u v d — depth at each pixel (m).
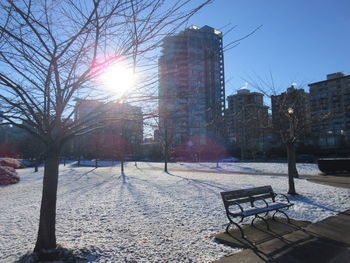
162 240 4.97
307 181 13.65
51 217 4.23
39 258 3.95
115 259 4.07
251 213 5.34
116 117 4.50
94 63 3.70
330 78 56.16
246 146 50.12
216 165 29.72
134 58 3.59
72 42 3.54
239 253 4.27
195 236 5.20
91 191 11.84
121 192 11.26
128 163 45.47
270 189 6.73
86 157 66.31
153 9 3.22
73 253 4.18
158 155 60.69
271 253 4.25
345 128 58.44
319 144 59.69
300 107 10.87
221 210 7.34
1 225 6.35
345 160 16.98
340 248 4.43
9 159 36.50
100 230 5.70
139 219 6.57
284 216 6.62
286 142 9.85
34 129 5.01
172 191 11.08
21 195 11.75
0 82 3.73
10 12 3.24
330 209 7.24
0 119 4.40
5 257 4.24
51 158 4.33
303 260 3.97
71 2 3.35
